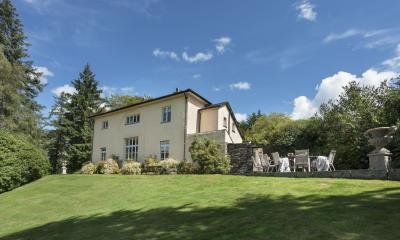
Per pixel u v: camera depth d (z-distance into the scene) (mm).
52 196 17203
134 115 31594
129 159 29234
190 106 27750
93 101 49562
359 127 18312
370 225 6535
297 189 11180
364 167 17547
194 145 22406
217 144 22359
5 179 20750
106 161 28141
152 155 28469
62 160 47281
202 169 21906
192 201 11523
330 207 8234
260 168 20219
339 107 20984
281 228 6969
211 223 8312
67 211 13797
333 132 21000
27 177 22734
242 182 14227
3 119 32125
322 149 22406
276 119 41969
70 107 48000
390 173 12250
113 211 11844
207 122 28000
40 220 12883
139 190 15789
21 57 39094
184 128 26969
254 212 8758
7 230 11953
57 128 47250
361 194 9359
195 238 7238
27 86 39875
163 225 8812
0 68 32062
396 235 5910
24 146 23188
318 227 6727
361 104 19016
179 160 26562
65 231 9961
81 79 50062
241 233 7031
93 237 8680
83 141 46688
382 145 13188
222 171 21359
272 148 27547
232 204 10219
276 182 13078
